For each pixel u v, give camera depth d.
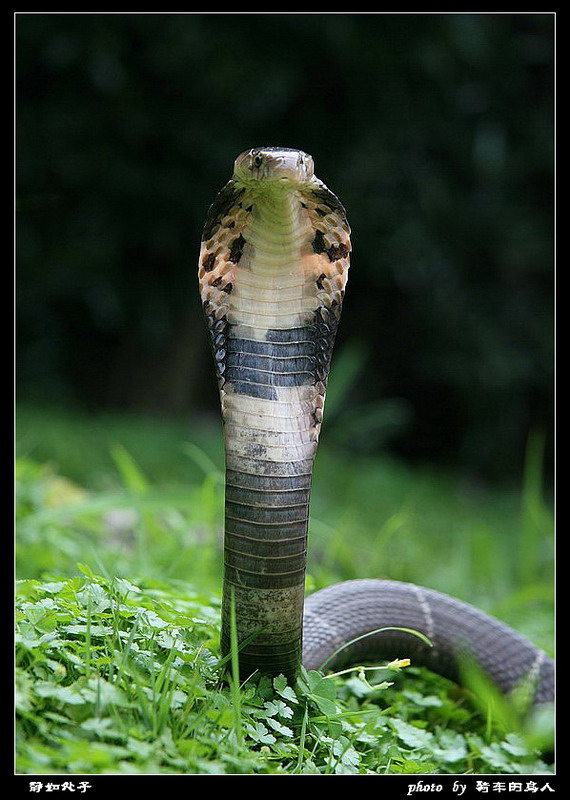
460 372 14.91
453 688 5.25
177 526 6.93
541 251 14.81
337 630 4.77
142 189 13.44
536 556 9.79
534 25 14.27
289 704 3.80
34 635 3.47
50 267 13.43
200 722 3.41
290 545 3.70
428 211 14.19
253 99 13.02
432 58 13.29
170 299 14.35
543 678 5.10
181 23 12.67
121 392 14.79
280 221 3.72
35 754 2.99
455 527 11.41
